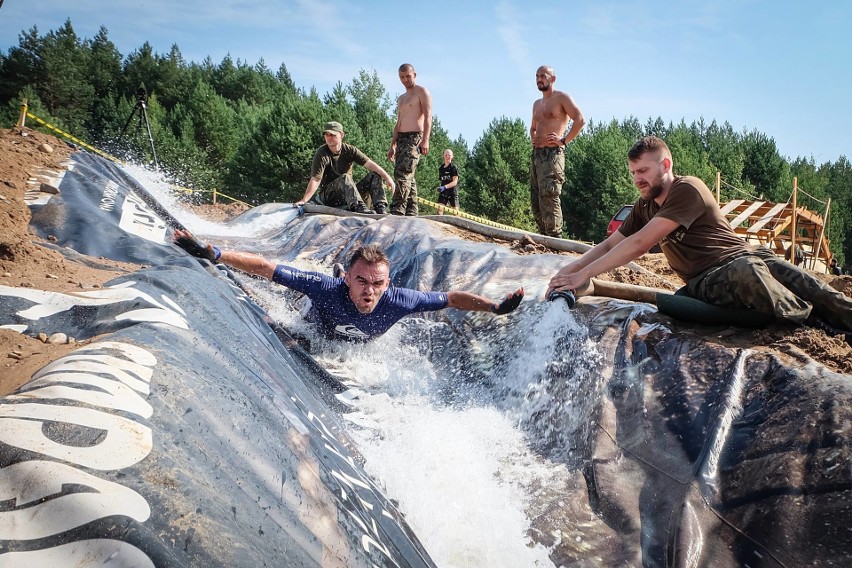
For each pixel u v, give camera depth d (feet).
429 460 12.42
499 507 11.47
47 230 14.51
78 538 5.20
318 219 28.68
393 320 16.14
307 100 125.18
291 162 119.96
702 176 182.29
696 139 253.24
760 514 9.99
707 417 11.89
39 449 5.80
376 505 9.63
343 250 25.25
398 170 34.47
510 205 150.92
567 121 31.17
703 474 10.96
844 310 13.62
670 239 14.84
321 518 7.64
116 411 6.70
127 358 7.91
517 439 13.85
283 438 8.58
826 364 12.34
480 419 14.43
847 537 9.14
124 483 5.85
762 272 13.64
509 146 155.84
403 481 11.62
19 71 240.53
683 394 12.59
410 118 33.96
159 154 151.43
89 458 5.94
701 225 14.42
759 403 11.76
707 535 10.13
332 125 31.09
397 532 9.46
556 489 12.00
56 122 193.26
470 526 10.89
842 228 225.35
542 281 18.30
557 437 13.55
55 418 6.25
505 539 10.75
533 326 15.93
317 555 6.91
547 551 10.61
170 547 5.49
